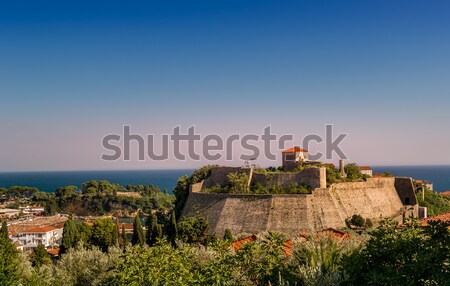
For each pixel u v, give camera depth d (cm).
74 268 3188
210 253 2444
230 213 8231
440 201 11875
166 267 1978
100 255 3316
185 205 9512
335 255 1992
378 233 1789
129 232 13250
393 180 9950
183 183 10512
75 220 19050
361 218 7656
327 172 9375
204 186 9775
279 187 8656
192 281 1922
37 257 7056
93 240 8012
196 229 6756
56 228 13738
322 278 1727
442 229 1680
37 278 2909
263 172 9369
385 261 1697
